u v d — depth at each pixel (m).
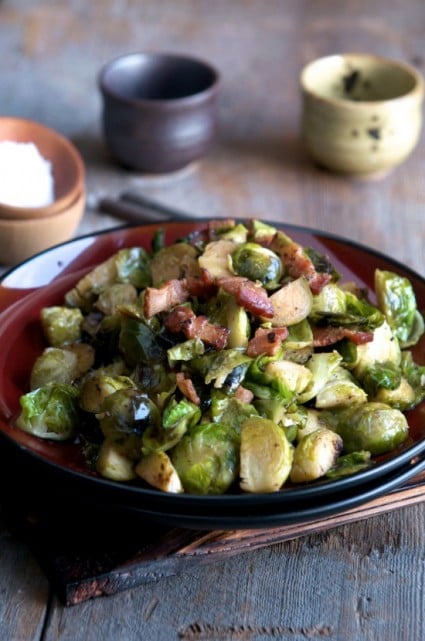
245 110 1.26
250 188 1.12
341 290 0.78
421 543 0.73
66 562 0.69
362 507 0.73
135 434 0.68
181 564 0.70
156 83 1.16
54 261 0.83
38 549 0.70
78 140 1.19
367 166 1.12
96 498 0.66
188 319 0.72
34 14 1.48
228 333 0.72
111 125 1.10
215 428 0.68
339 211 1.09
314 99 1.09
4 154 0.99
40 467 0.67
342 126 1.09
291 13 1.52
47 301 0.81
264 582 0.70
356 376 0.75
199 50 1.40
